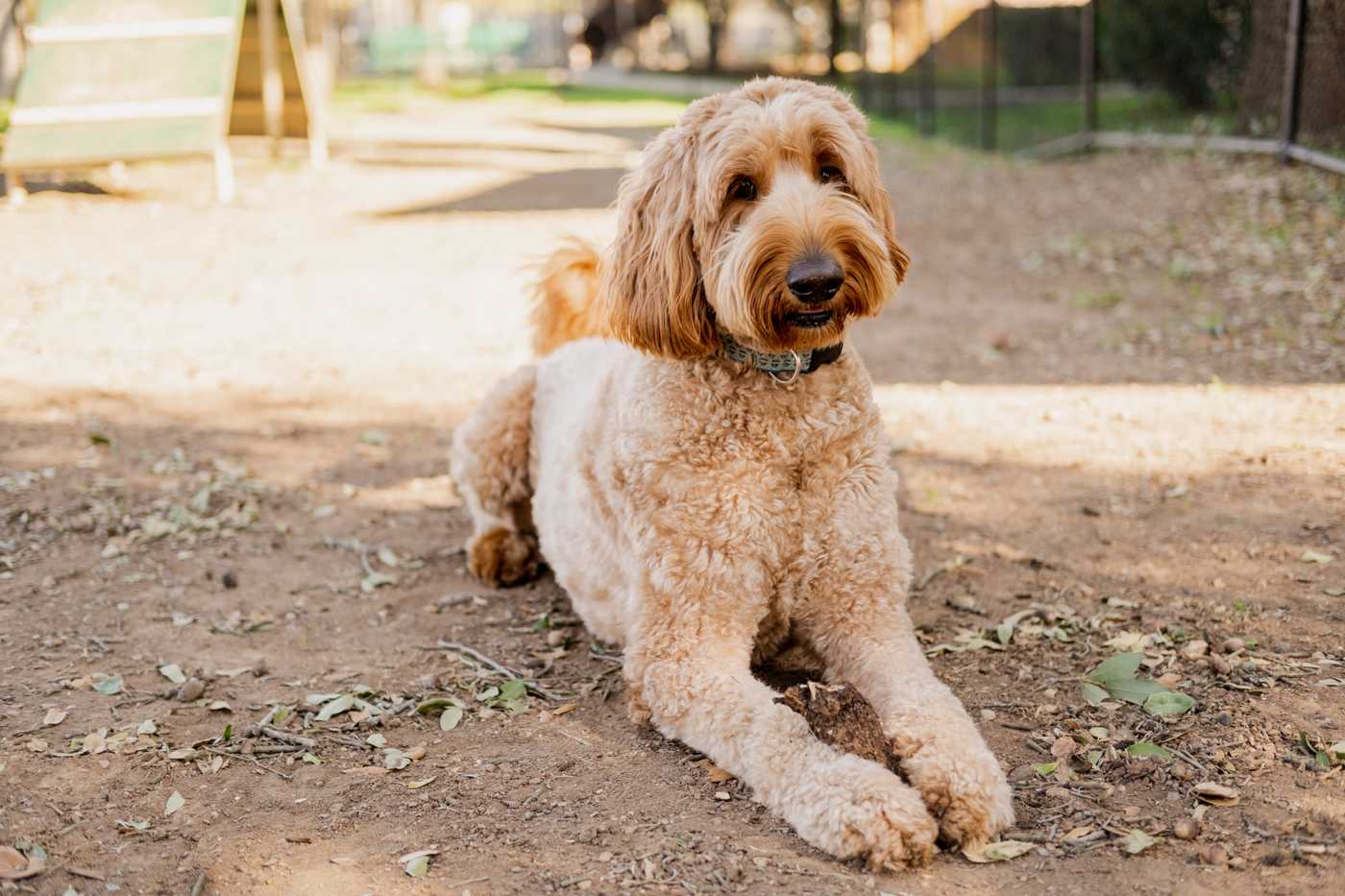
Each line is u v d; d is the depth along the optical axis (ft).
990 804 8.73
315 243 32.89
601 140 56.44
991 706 10.85
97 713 11.20
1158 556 13.92
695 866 8.55
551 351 15.85
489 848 8.93
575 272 15.79
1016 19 54.44
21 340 23.94
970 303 26.96
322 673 12.12
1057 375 21.42
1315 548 13.64
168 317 25.89
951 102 59.88
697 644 10.28
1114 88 52.54
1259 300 24.09
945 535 15.11
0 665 12.12
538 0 171.53
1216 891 8.00
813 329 10.14
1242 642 11.56
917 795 8.70
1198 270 26.73
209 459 18.44
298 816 9.50
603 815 9.32
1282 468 16.15
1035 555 14.30
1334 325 21.93
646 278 10.82
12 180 36.32
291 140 52.11
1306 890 7.93
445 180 43.27
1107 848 8.59
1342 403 18.28
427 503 17.08
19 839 9.15
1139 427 18.33
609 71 125.80
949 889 8.21
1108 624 12.34
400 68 115.24
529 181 42.78
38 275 28.55
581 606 12.31
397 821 9.37
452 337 24.93
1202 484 15.93
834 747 9.22
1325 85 33.04
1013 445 18.15
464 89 98.22
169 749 10.57
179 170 43.57
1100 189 37.40
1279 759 9.58
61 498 16.67
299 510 16.72
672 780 9.84
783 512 10.43
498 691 11.57
